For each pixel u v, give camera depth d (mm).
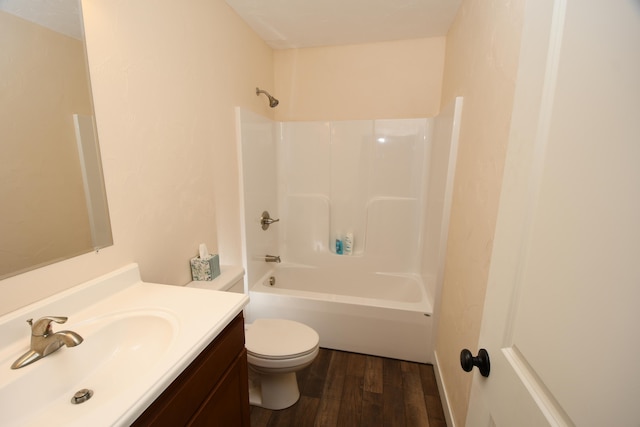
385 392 1591
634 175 290
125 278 990
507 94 888
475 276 1124
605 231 322
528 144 482
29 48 734
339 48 2244
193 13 1327
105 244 943
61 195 818
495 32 1021
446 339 1525
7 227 706
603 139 329
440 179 1801
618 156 309
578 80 373
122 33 967
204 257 1425
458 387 1263
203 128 1445
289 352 1342
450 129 1613
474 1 1331
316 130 2365
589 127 349
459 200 1449
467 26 1452
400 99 2213
